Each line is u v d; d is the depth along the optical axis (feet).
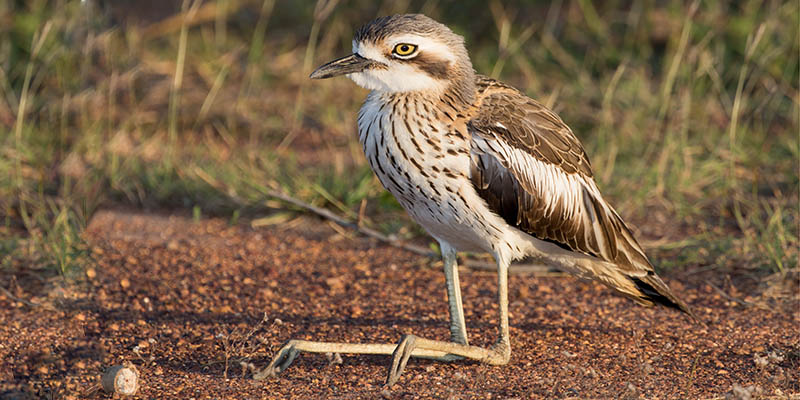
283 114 53.26
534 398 25.07
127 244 38.81
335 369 27.35
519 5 63.05
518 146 27.35
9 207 40.93
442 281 35.76
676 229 40.55
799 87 52.21
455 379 26.58
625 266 29.68
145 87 55.11
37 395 25.68
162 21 61.98
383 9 63.36
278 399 25.18
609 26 60.64
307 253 38.68
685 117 47.93
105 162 45.57
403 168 26.89
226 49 60.29
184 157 47.67
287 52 60.70
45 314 31.42
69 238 36.58
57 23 54.34
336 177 43.83
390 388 25.88
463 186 26.78
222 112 52.90
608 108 48.16
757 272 35.47
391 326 31.32
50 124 48.98
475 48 59.82
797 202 41.24
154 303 33.12
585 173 29.40
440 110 26.73
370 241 40.04
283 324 31.32
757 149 46.65
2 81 51.37
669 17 59.16
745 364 27.86
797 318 31.60
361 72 27.12
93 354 28.37
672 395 25.39
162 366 27.61
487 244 28.07
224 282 35.37
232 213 42.86
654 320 31.71
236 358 28.17
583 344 29.60
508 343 27.86
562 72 56.34
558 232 28.60
